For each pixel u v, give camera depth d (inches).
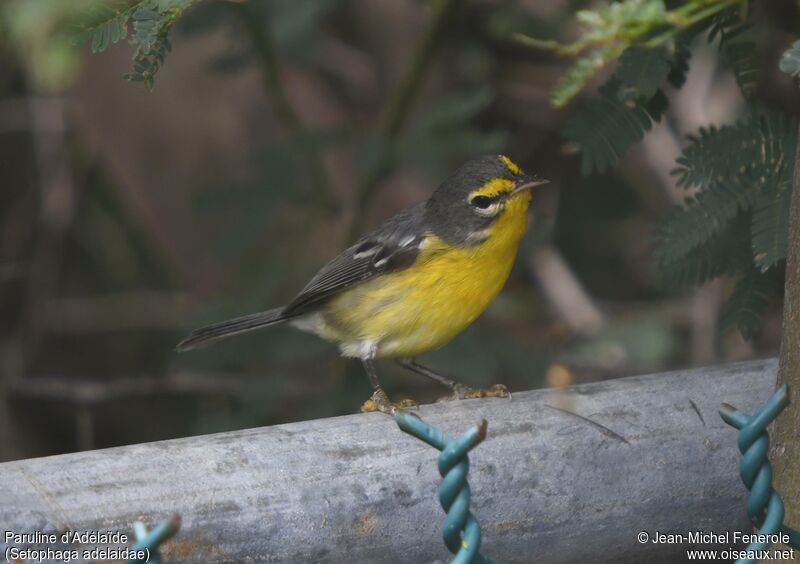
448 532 168.1
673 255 269.7
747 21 281.1
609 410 213.6
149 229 561.3
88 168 604.7
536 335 504.1
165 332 588.4
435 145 456.8
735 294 286.7
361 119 583.2
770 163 268.5
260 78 533.6
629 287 585.0
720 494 214.7
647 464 211.2
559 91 241.6
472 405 216.1
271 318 393.7
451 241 362.0
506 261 370.9
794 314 204.5
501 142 462.6
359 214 473.4
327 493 193.6
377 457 199.2
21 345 594.6
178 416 565.3
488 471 204.1
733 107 478.0
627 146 278.8
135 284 623.8
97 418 577.0
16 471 183.8
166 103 534.3
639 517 211.8
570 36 470.6
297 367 493.7
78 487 183.2
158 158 540.7
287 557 192.9
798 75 219.1
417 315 367.6
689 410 216.5
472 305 370.3
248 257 510.0
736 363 236.4
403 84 480.7
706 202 270.2
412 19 577.6
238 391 474.3
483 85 518.9
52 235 603.5
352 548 196.2
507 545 206.2
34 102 581.6
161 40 241.6
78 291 653.3
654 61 265.6
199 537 186.9
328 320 384.8
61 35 251.6
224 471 191.0
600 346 479.5
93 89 531.5
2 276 605.9
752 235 264.1
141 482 186.4
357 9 584.4
